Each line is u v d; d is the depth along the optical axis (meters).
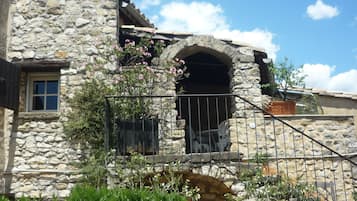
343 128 8.66
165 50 8.87
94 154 7.28
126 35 9.04
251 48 9.09
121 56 8.39
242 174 6.25
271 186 5.99
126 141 6.82
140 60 8.78
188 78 12.38
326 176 8.38
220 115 12.74
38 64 8.36
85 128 7.75
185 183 6.07
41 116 8.07
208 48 9.02
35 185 7.82
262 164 6.50
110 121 7.16
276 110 9.08
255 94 8.67
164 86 8.31
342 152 8.52
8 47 8.45
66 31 8.56
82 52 8.46
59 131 8.02
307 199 6.10
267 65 10.20
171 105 8.17
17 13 8.63
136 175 6.13
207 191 6.84
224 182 6.30
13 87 8.02
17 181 7.84
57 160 7.89
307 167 8.38
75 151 7.91
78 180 7.35
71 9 8.69
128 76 8.09
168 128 8.02
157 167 6.27
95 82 8.05
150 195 4.00
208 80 12.64
